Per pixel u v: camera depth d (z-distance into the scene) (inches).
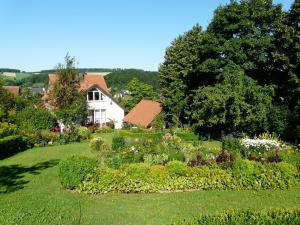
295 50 1258.0
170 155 724.0
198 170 628.7
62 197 590.9
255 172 625.3
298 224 316.8
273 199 566.9
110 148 1029.2
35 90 3720.5
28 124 1472.7
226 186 624.4
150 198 582.6
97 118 1982.0
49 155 1053.2
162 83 1913.1
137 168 621.9
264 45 1387.8
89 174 618.5
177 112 1787.6
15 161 967.0
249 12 1432.1
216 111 1417.3
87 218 491.2
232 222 319.6
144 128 1640.0
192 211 515.2
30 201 568.4
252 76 1507.1
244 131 1425.9
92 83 2085.4
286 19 1341.0
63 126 1668.3
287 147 892.0
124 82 3951.8
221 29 1492.4
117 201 568.1
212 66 1471.5
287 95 1389.0
